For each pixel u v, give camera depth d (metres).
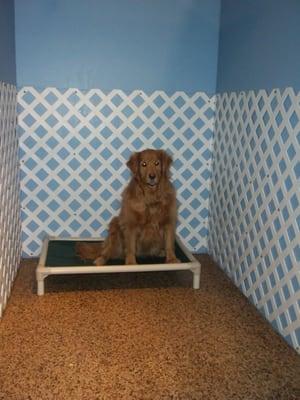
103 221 3.42
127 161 3.06
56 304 2.59
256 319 2.47
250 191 2.65
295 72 2.10
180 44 3.23
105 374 1.91
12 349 2.09
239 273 2.86
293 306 2.16
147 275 3.08
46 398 1.74
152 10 3.14
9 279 2.73
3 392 1.77
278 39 2.27
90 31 3.09
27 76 3.08
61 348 2.11
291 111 2.13
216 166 3.33
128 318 2.44
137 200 2.86
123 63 3.18
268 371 1.96
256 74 2.57
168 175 2.94
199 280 2.89
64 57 3.10
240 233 2.83
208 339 2.23
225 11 3.11
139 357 2.05
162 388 1.82
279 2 2.25
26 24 3.01
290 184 2.17
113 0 3.07
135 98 3.25
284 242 2.24
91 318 2.43
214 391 1.81
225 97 3.12
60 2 3.01
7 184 2.68
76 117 3.20
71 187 3.32
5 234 2.59
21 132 3.15
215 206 3.35
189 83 3.30
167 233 2.97
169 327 2.34
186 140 3.39
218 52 3.28
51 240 3.27
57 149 3.23
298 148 2.07
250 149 2.65
